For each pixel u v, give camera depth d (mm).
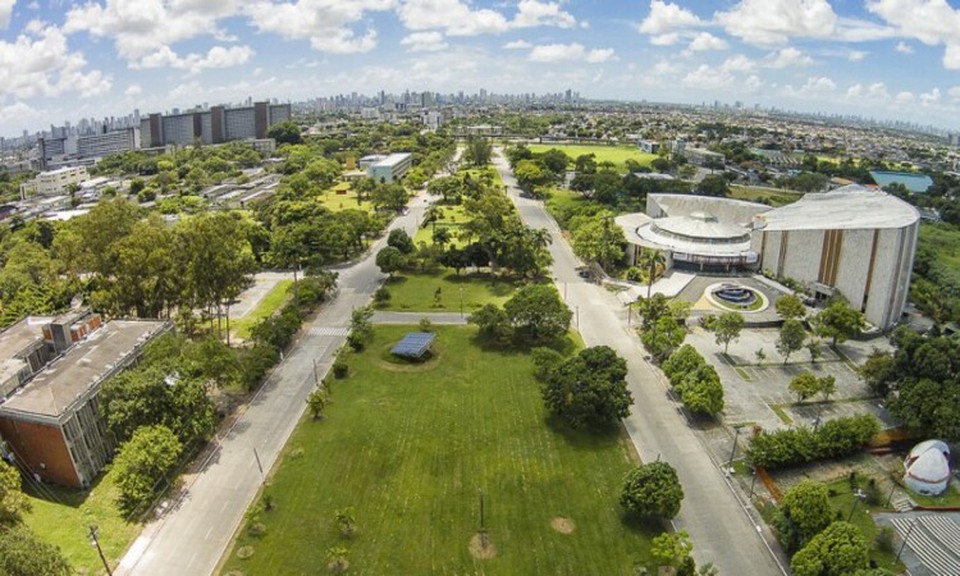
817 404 111188
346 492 86938
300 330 142375
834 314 132250
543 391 104500
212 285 128000
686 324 145875
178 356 100438
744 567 74312
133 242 124188
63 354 104062
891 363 110500
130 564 74438
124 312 129625
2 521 73500
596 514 82938
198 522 81438
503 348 132875
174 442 86188
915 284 169000
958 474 94000
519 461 94125
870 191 191250
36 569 63344
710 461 94688
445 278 180875
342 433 101188
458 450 96875
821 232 157125
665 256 176500
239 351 130250
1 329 121625
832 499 86938
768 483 88688
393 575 72500
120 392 90688
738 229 194500
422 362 126125
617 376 102375
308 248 188625
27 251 172125
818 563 67000
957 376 103500
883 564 75000
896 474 91875
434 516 82312
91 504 85500
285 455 95188
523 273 177750
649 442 99438
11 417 86688
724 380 119312
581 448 97500
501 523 81125
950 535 79938
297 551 76125
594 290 169500
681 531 76625
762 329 144375
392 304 158875
